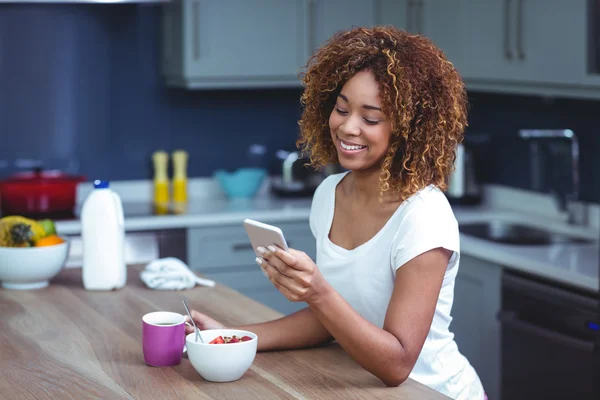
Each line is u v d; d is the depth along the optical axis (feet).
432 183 6.06
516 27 12.25
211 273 14.11
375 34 6.02
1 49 14.76
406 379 5.86
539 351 10.86
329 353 6.41
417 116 5.90
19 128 15.02
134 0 13.94
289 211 14.44
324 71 6.18
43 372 5.96
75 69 15.23
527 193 14.44
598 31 10.91
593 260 11.00
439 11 14.05
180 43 14.70
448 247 5.84
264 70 14.94
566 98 13.38
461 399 6.50
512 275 11.37
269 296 14.46
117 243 8.06
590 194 13.12
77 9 15.14
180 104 15.90
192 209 14.62
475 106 15.67
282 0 14.88
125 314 7.33
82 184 15.43
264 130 16.48
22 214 13.67
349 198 6.47
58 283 8.33
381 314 6.21
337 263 6.37
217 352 5.66
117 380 5.81
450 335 6.50
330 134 6.63
